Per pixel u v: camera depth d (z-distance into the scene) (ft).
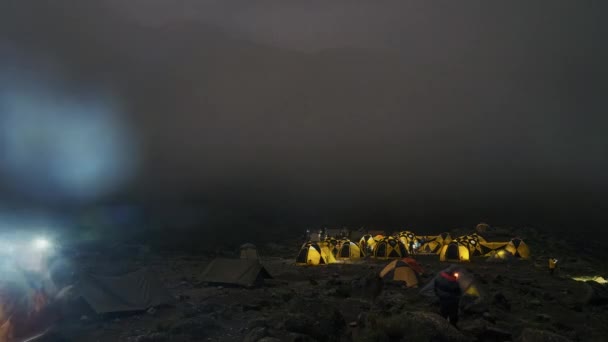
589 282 89.86
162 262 122.42
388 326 35.86
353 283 70.13
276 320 42.91
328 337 39.09
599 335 50.65
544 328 48.65
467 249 139.23
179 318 48.70
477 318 47.14
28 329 41.98
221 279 75.72
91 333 43.29
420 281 78.38
